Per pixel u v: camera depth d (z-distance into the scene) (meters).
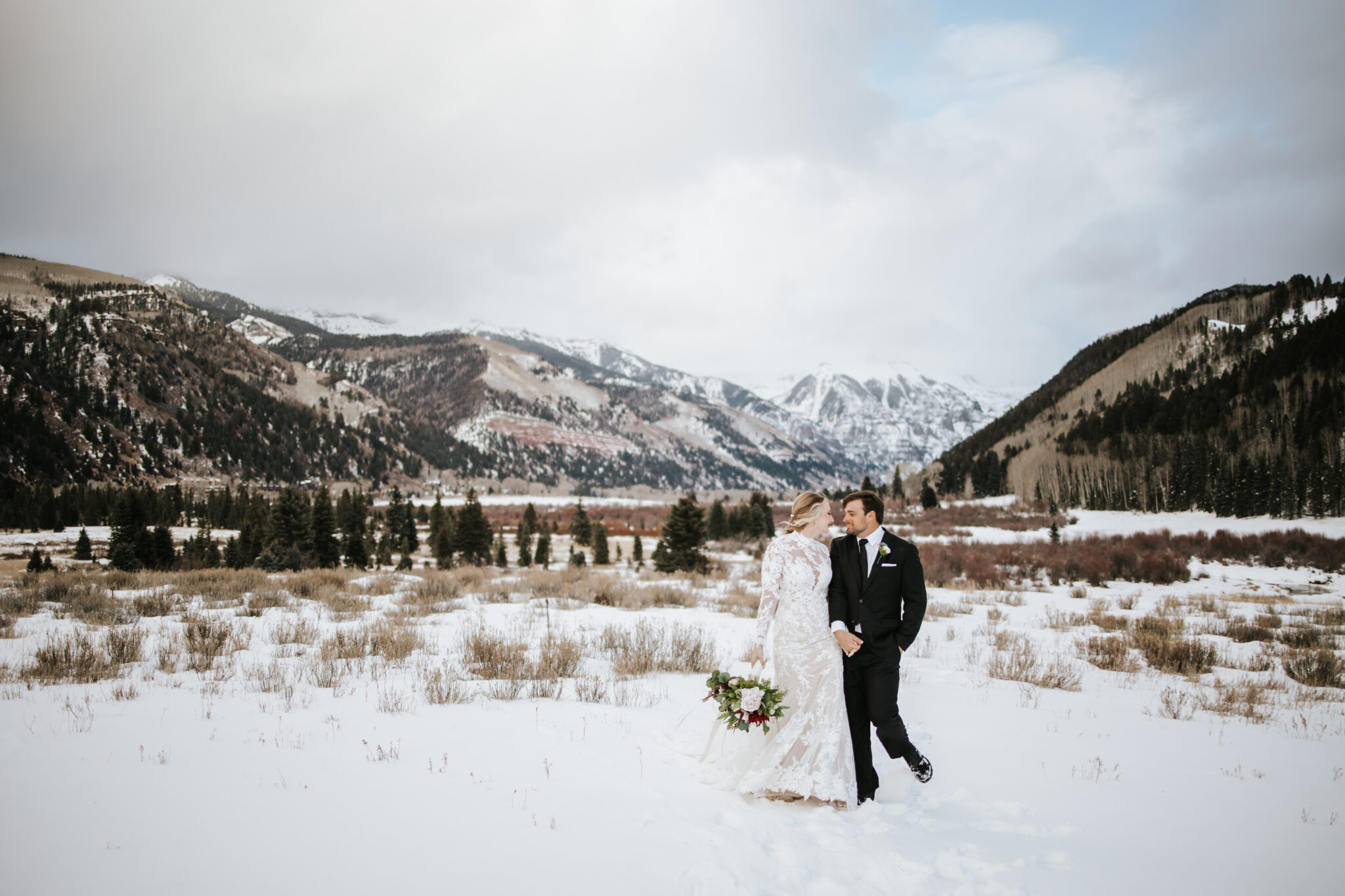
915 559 4.45
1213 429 89.56
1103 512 78.69
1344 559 37.50
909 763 4.45
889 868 3.20
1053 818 3.97
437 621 11.53
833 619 4.46
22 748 4.38
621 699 6.40
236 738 4.71
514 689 6.41
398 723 5.22
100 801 3.54
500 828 3.38
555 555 60.62
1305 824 3.98
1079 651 11.24
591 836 3.34
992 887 3.00
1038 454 108.25
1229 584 28.97
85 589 13.84
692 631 11.05
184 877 2.77
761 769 4.19
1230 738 6.09
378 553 46.12
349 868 2.90
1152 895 3.01
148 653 7.98
